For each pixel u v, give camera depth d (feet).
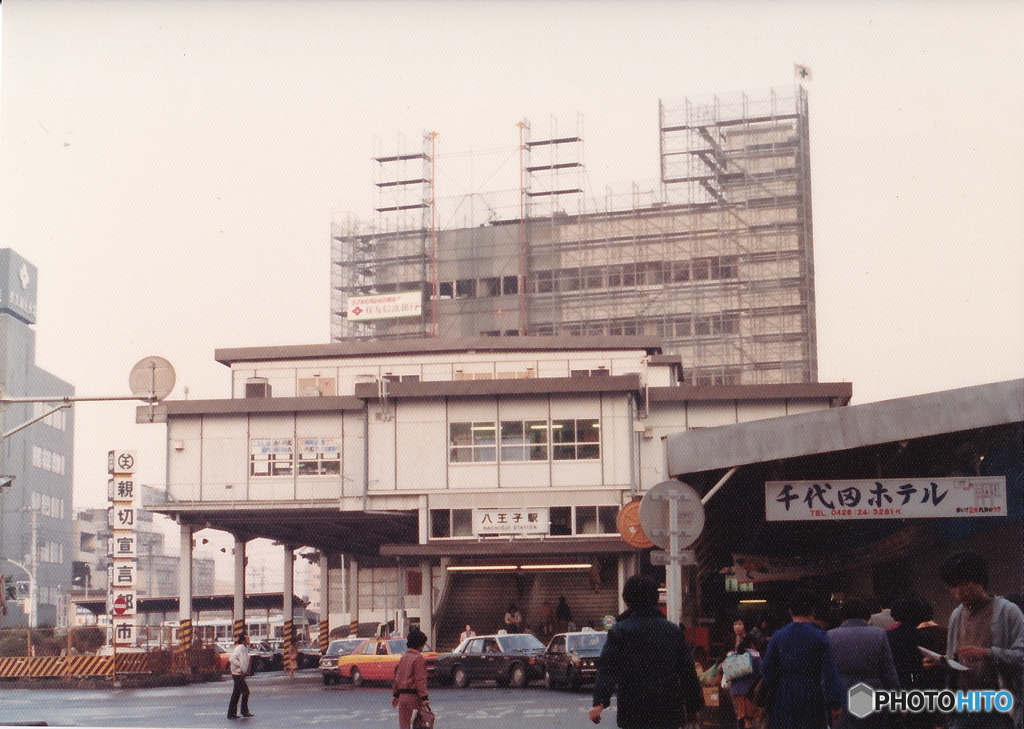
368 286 347.15
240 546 198.90
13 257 324.39
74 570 414.21
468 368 214.48
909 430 60.90
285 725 78.28
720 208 303.68
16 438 327.67
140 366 78.89
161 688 147.02
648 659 28.48
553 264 320.29
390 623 194.39
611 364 212.43
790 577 106.01
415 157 340.80
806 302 293.64
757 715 50.03
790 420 62.28
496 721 74.02
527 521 172.04
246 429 186.29
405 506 175.73
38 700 117.60
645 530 49.49
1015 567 70.64
